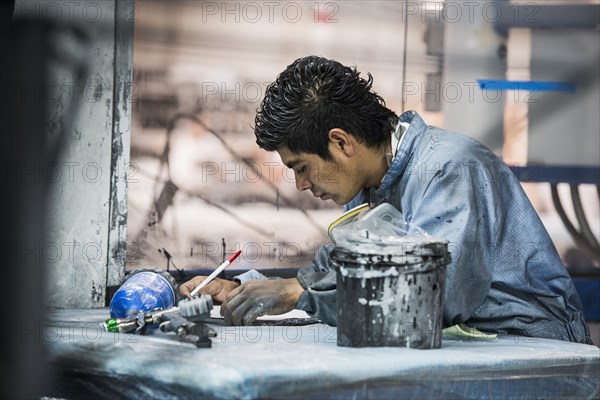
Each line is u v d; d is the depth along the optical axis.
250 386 2.38
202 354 2.65
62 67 4.11
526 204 3.61
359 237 2.87
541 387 2.88
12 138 2.28
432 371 2.67
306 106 3.35
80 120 4.28
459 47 7.24
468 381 2.74
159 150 6.72
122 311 3.27
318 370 2.49
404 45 7.12
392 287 2.82
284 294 3.40
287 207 7.05
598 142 7.68
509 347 3.04
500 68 7.36
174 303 3.44
